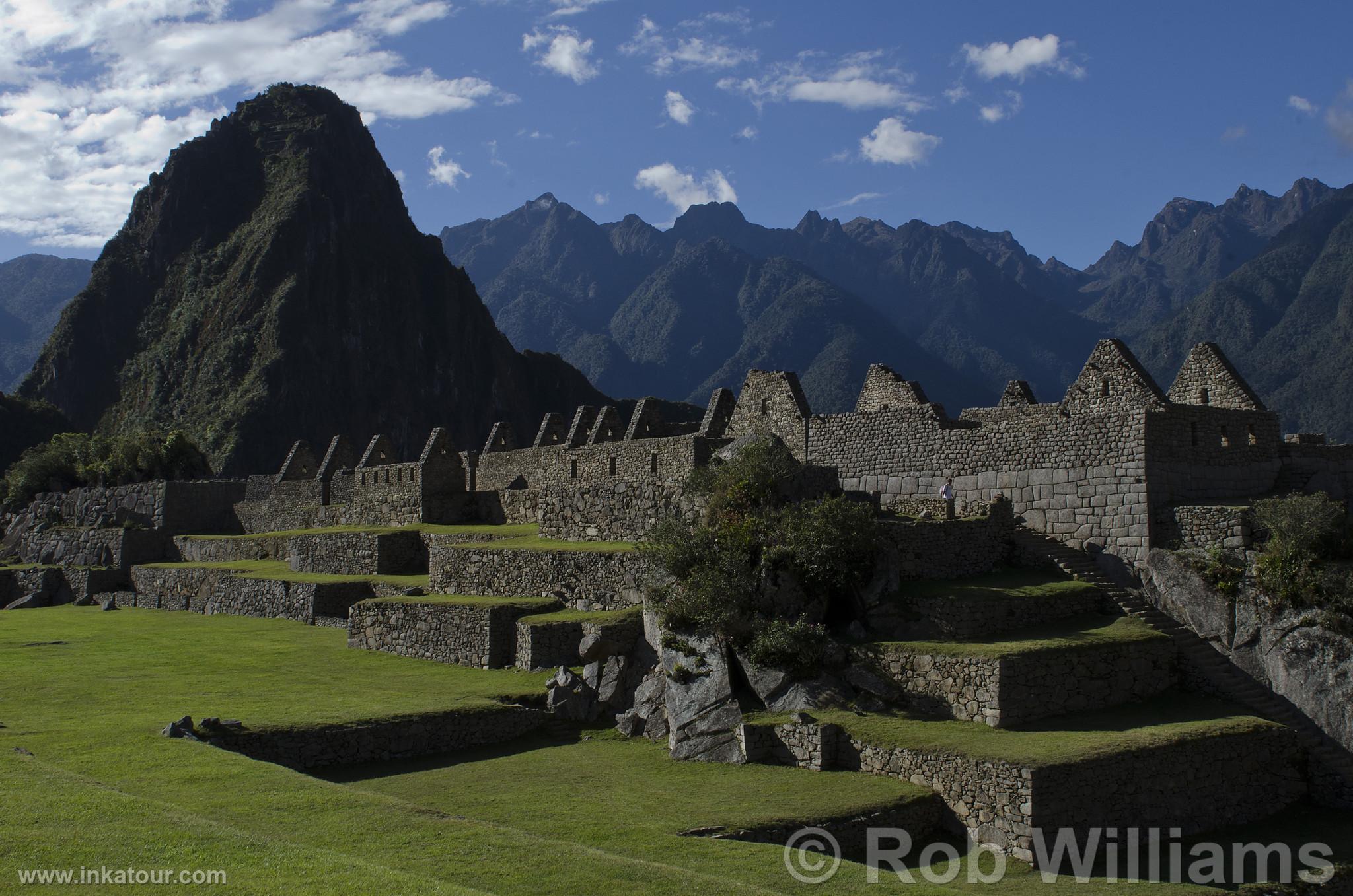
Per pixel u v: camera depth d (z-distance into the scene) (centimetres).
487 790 2589
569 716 3177
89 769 2322
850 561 3278
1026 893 2225
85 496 8956
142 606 6344
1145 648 3127
